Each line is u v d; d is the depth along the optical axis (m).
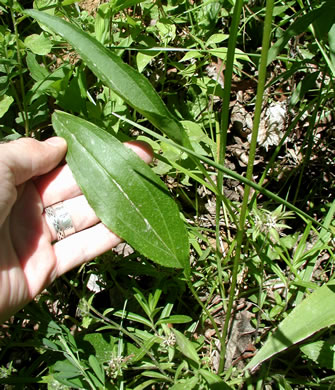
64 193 0.23
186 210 0.30
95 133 0.20
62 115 0.20
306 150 0.30
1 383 0.21
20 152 0.20
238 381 0.21
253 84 0.32
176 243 0.19
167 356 0.22
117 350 0.21
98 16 0.24
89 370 0.21
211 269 0.26
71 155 0.20
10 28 0.31
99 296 0.27
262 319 0.24
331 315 0.19
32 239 0.22
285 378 0.22
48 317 0.22
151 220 0.19
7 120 0.29
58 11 0.27
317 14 0.20
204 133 0.27
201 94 0.30
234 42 0.15
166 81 0.30
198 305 0.25
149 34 0.31
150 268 0.24
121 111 0.25
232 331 0.24
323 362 0.20
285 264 0.26
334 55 0.22
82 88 0.24
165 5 0.32
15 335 0.23
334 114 0.29
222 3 0.30
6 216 0.21
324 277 0.26
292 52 0.30
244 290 0.25
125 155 0.19
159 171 0.25
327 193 0.30
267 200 0.30
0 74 0.30
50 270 0.23
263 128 0.31
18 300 0.22
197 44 0.29
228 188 0.31
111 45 0.26
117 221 0.19
